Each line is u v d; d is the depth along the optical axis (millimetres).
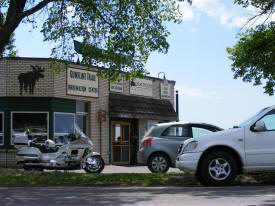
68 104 21906
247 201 7488
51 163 15422
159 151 15664
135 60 18125
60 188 10414
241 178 11461
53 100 20984
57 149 15719
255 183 11180
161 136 15781
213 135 10711
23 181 11609
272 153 10523
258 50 19125
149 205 7191
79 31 17547
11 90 20500
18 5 15375
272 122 10758
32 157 15406
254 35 18953
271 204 7090
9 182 11508
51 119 20844
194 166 10586
